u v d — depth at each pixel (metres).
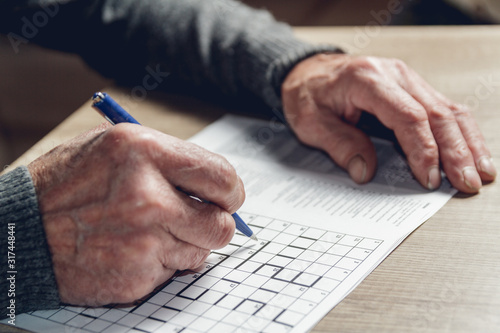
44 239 0.50
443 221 0.58
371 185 0.68
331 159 0.74
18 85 1.83
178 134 0.81
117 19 0.96
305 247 0.55
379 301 0.47
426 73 0.91
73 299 0.51
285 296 0.48
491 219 0.58
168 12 0.95
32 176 0.53
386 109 0.70
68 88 1.81
